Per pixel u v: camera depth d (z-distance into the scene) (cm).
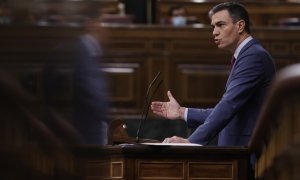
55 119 447
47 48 440
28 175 433
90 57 479
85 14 465
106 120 516
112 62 2316
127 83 2311
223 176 947
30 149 434
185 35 2327
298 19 2517
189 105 2327
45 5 439
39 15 436
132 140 1018
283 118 466
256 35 2339
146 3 2577
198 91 2327
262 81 1080
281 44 2336
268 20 2591
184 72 2322
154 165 941
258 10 2586
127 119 2175
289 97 440
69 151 459
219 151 943
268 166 617
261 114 529
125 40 2322
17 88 425
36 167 437
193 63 2330
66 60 453
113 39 2316
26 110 430
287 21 2433
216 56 2333
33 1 433
